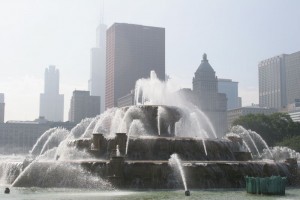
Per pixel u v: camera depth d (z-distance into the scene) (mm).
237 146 63156
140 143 56312
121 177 47094
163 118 71562
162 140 56781
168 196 38875
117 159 47719
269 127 170000
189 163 48656
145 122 71562
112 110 79625
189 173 48156
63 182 48531
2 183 55500
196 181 48125
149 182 47344
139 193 41812
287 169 54906
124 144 56094
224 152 59812
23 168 55250
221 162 50562
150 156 55719
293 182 54906
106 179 47125
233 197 38312
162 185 47344
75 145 59656
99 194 40625
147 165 47969
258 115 177000
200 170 48469
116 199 35906
